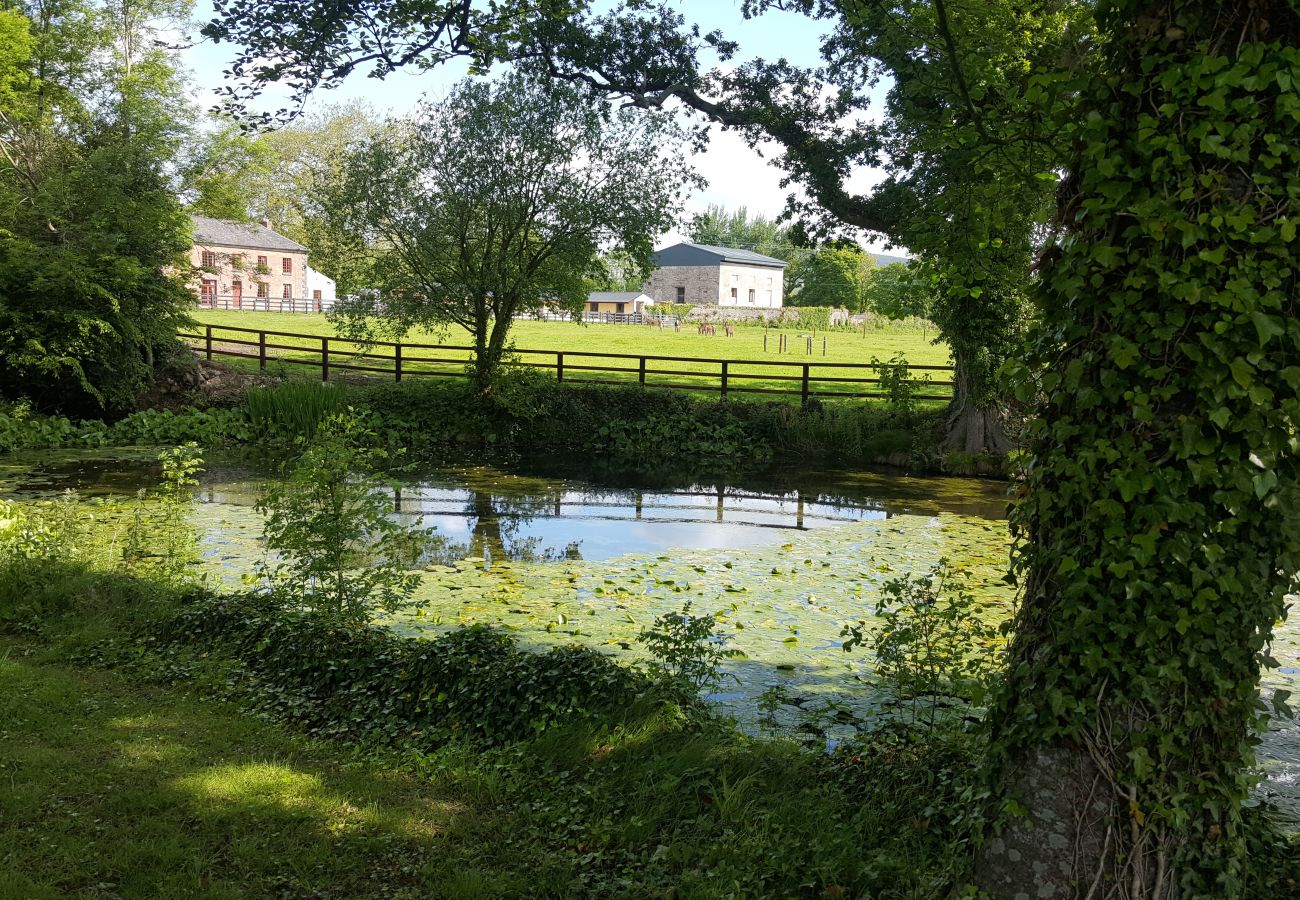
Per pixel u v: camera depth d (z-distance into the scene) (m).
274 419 20.25
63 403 20.59
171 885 3.62
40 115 24.14
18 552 7.99
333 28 7.58
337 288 20.88
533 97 19.23
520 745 5.08
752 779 4.64
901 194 15.88
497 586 9.09
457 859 3.99
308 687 6.00
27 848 3.82
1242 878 3.08
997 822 3.10
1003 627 3.30
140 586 7.83
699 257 81.00
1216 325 2.61
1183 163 2.64
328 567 7.14
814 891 3.72
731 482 16.92
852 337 55.69
